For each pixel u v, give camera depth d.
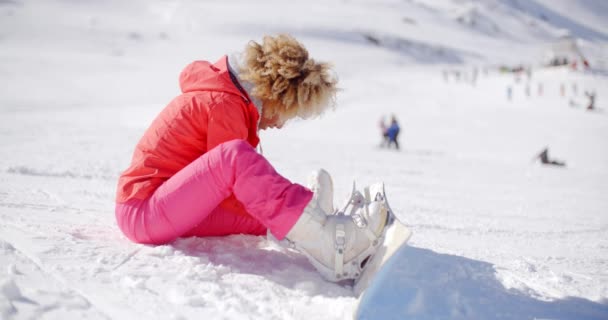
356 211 2.13
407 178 7.71
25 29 75.12
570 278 2.45
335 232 2.02
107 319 1.53
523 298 2.10
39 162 5.43
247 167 2.00
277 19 104.62
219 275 1.99
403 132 21.56
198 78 2.25
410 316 1.78
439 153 16.06
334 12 125.19
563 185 8.67
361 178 7.09
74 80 33.59
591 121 25.70
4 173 4.47
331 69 2.18
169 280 1.87
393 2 151.00
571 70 53.06
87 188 4.06
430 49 108.19
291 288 1.95
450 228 3.89
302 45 2.17
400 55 96.38
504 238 3.69
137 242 2.29
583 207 6.03
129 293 1.73
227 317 1.63
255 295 1.83
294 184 2.04
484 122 25.09
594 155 16.52
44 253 1.99
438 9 172.25
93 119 19.94
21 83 30.36
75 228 2.49
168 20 106.12
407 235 1.83
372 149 13.41
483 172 9.91
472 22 156.00
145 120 20.39
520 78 52.09
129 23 98.00
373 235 2.00
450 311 1.86
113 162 6.09
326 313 1.74
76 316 1.51
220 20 100.44
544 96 38.66
